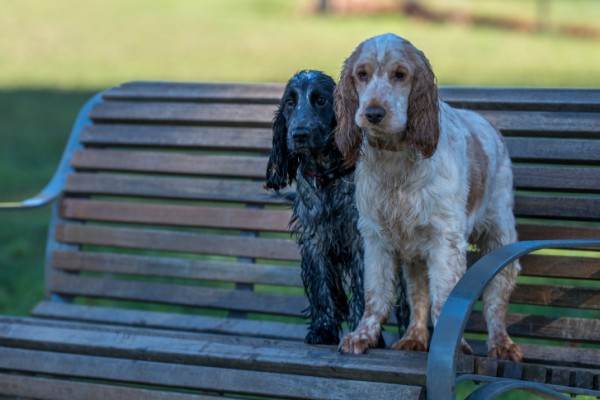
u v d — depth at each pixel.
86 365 5.05
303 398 4.56
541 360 5.45
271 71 27.22
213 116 6.46
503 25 38.47
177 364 4.88
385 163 4.91
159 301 6.34
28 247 10.84
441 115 4.95
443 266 4.93
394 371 4.40
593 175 5.66
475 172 5.15
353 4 40.19
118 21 36.91
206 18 38.34
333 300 5.71
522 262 5.65
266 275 6.14
